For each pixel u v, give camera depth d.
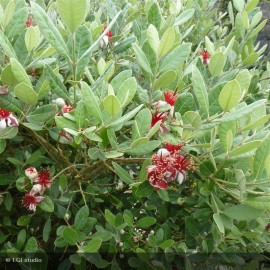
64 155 0.45
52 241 0.50
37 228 0.49
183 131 0.39
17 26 0.39
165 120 0.39
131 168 0.49
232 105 0.34
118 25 0.57
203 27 0.78
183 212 0.49
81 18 0.33
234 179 0.39
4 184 0.46
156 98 0.40
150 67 0.39
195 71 0.36
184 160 0.39
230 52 0.59
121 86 0.34
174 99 0.40
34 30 0.37
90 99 0.33
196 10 0.75
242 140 0.39
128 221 0.43
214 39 0.77
